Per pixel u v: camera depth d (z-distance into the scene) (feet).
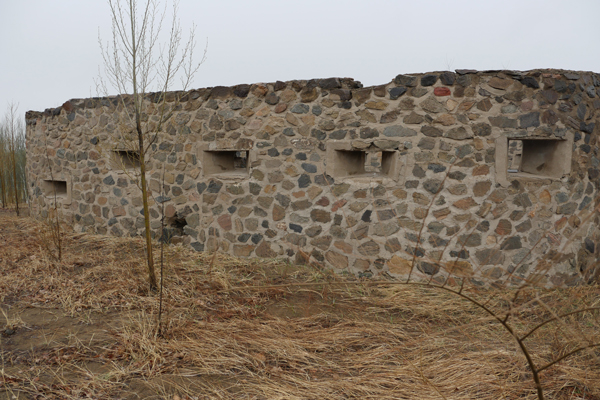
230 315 12.49
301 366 9.77
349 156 17.06
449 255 15.10
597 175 15.85
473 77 14.66
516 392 8.49
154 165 19.72
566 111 14.58
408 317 12.84
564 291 13.15
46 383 8.61
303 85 16.52
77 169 22.33
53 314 12.25
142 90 13.02
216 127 18.16
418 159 15.26
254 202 17.75
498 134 14.67
